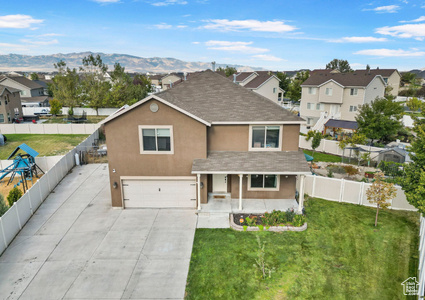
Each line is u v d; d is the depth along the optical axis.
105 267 12.73
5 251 13.80
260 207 17.77
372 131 29.25
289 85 73.06
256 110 18.36
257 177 18.59
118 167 17.52
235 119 17.75
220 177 19.38
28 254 13.60
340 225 16.08
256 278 11.98
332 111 46.12
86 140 29.98
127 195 18.03
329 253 13.61
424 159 12.77
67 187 21.27
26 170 22.67
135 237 15.00
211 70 23.08
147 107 16.52
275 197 18.88
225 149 18.34
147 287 11.56
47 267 12.71
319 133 29.84
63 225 16.12
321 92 46.12
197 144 17.12
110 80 66.19
